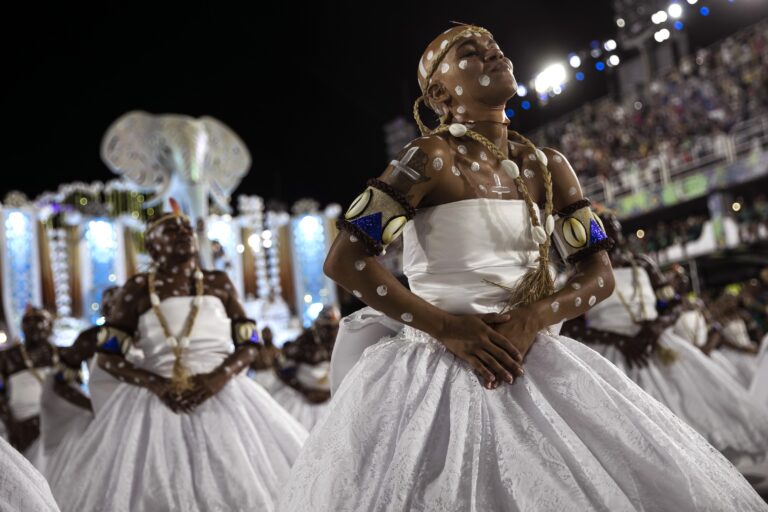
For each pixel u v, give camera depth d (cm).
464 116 219
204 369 389
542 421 183
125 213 1375
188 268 405
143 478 350
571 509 169
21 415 612
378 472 184
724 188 1566
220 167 1275
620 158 1802
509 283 204
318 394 739
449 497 173
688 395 495
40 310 642
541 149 227
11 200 1304
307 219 1452
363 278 199
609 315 507
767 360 650
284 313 1313
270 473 366
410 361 201
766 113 1520
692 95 1669
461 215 206
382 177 206
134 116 1223
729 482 184
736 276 1755
